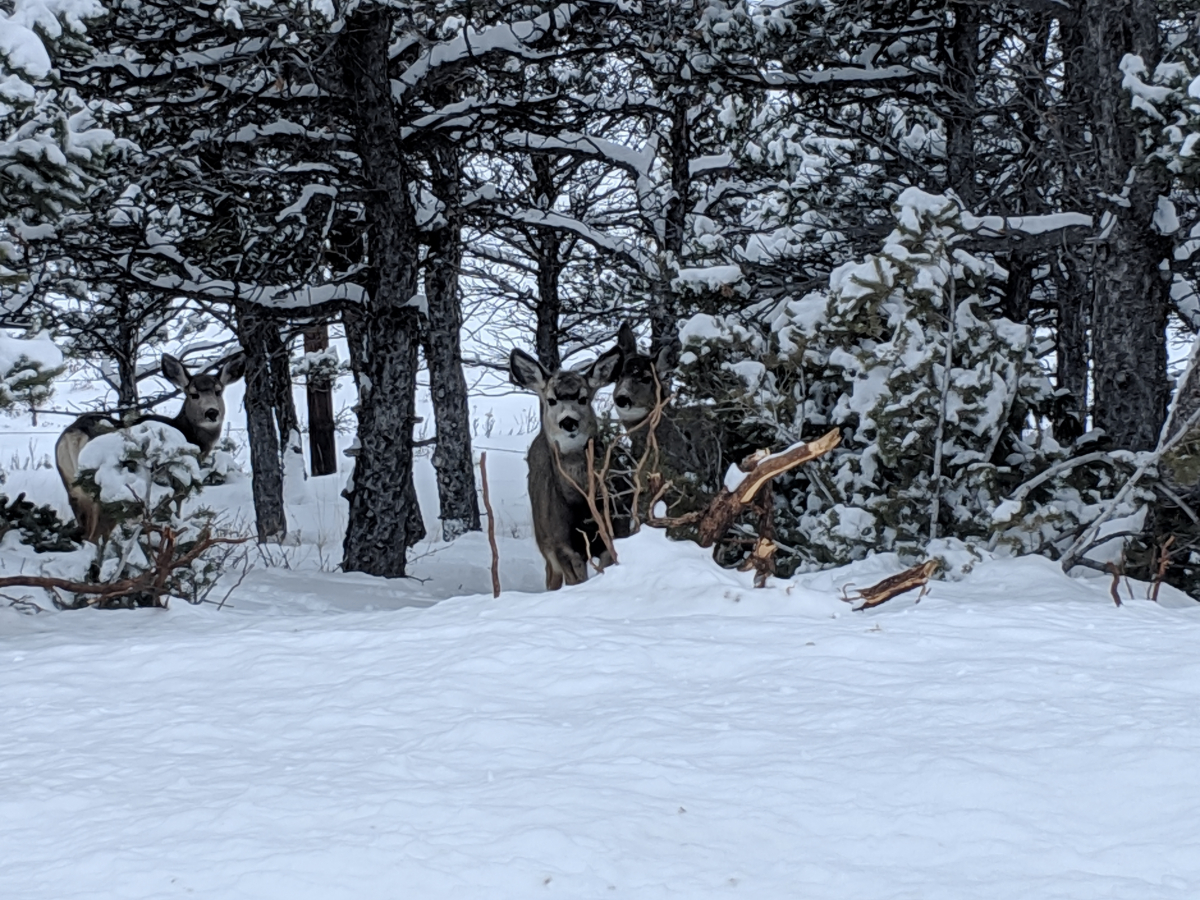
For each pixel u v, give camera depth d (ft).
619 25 46.83
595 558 34.45
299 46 39.50
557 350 66.69
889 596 21.88
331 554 56.03
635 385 37.06
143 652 20.86
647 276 45.78
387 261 46.39
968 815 11.51
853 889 10.16
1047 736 13.46
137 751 14.88
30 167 28.07
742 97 45.83
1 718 17.03
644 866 10.61
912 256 30.73
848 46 44.04
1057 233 34.96
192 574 32.42
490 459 93.66
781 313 34.17
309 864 10.74
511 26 44.45
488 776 12.98
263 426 67.15
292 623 24.73
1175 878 10.16
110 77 43.14
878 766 12.75
